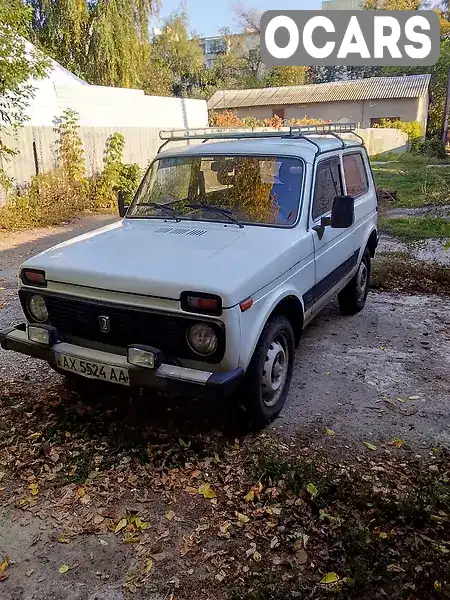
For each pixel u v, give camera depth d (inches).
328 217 185.2
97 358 138.4
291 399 171.6
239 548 111.3
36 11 905.5
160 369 130.6
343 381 183.6
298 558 108.4
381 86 1594.5
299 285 162.7
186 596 100.5
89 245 157.9
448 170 922.1
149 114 782.5
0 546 113.0
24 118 479.8
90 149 623.8
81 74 927.0
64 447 145.4
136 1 935.7
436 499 122.6
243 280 130.6
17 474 135.1
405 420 158.9
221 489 129.4
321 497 123.7
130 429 149.9
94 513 122.0
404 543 111.5
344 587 100.7
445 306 261.3
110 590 102.1
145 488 129.8
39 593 101.7
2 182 480.7
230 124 1160.2
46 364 195.3
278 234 161.8
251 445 146.7
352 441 148.6
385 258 339.0
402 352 207.5
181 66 1899.6
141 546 112.3
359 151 243.8
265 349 144.3
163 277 130.6
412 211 552.1
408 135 1402.6
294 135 198.8
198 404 163.6
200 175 181.6
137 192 195.6
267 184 173.6
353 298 243.4
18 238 435.5
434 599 98.7
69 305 143.3
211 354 128.3
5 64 426.9
